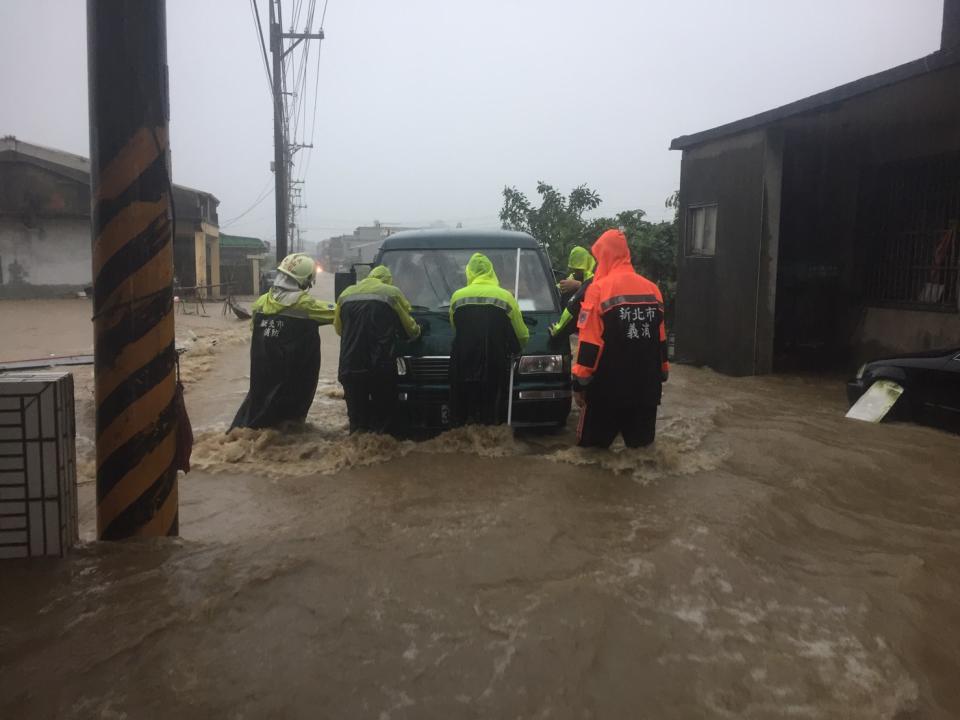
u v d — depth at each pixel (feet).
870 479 16.25
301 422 21.03
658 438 19.86
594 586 10.44
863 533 13.21
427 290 22.63
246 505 14.78
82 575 9.91
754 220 32.73
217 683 7.84
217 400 26.94
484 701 7.72
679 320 39.34
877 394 22.57
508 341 19.01
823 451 18.42
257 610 9.36
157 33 10.61
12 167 79.30
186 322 60.08
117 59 10.31
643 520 13.47
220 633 8.77
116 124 10.40
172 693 7.64
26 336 46.78
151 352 10.95
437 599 9.93
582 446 17.63
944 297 29.55
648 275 49.21
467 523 13.20
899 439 19.70
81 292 82.64
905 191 31.83
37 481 10.07
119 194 10.52
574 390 16.88
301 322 20.21
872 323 33.09
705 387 30.07
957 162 29.14
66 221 81.92
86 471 17.34
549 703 7.73
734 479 16.20
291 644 8.64
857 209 33.99
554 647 8.75
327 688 7.83
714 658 8.68
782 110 30.17
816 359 36.09
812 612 9.93
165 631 8.73
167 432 11.29
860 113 32.35
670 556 11.60
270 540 12.05
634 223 50.75
